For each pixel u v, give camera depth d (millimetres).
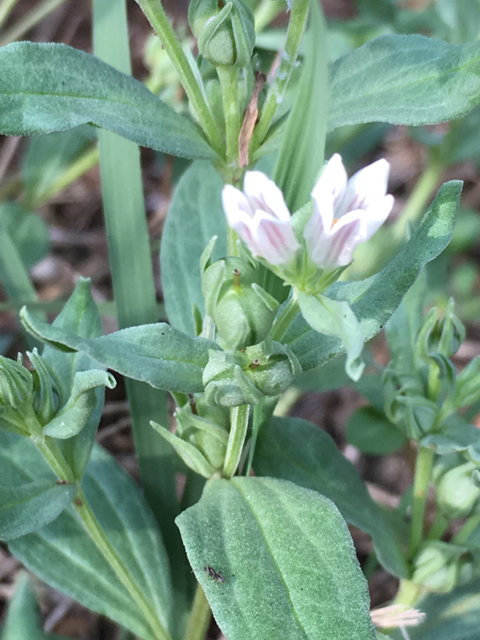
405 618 116
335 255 74
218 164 103
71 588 115
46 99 90
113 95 94
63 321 105
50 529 119
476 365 108
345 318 74
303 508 89
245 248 80
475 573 119
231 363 79
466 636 122
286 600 82
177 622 119
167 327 82
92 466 125
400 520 130
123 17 132
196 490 128
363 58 101
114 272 130
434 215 85
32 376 92
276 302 77
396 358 118
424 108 96
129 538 121
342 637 80
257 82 100
